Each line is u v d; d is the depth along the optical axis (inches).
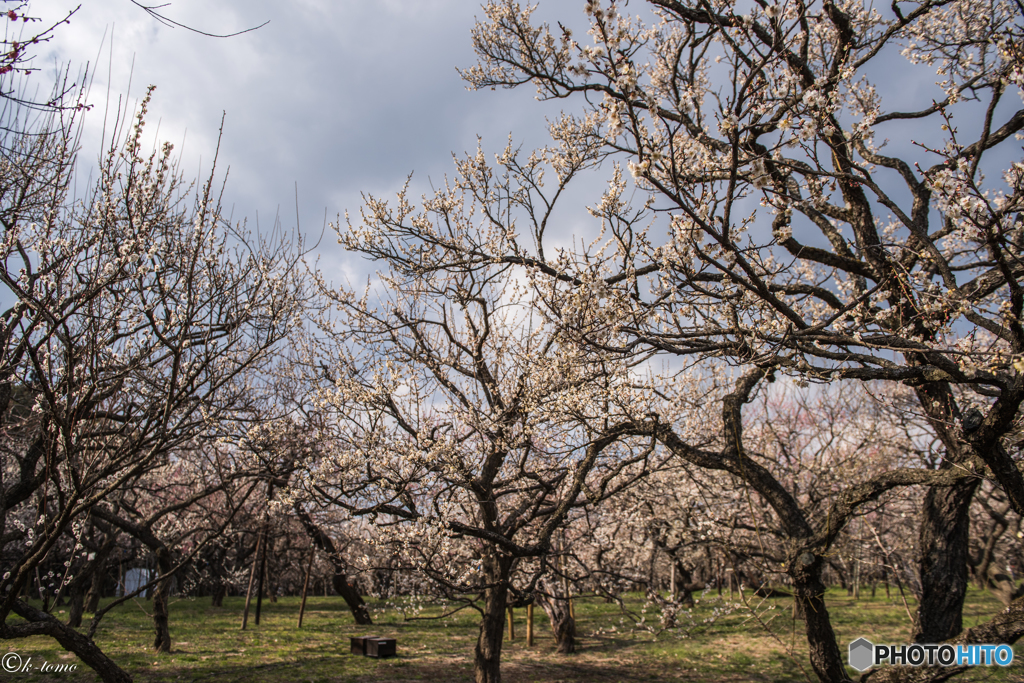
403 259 384.5
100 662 289.4
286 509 555.2
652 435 313.7
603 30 173.3
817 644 283.4
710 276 293.1
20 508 499.2
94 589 750.5
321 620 822.5
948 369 221.3
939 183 206.5
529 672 491.5
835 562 793.6
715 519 549.3
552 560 511.8
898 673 238.8
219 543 695.7
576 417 309.9
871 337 231.9
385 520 388.5
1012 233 234.4
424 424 394.9
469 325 417.1
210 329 302.2
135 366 274.7
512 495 486.3
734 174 197.0
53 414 243.1
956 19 320.2
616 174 280.2
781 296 330.0
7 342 255.0
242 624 749.3
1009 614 222.4
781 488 304.2
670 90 222.1
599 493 339.6
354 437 396.5
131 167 259.9
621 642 621.0
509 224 363.6
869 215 319.3
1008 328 205.0
